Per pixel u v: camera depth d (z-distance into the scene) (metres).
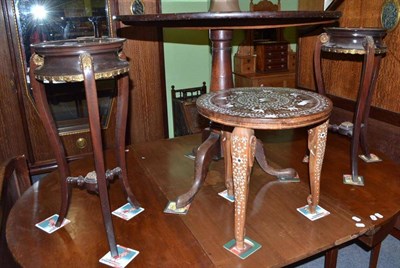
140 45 2.47
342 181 1.38
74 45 0.91
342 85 1.94
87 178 1.08
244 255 0.98
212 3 1.54
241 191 0.95
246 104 1.03
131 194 1.22
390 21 1.59
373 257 1.33
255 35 3.00
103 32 2.33
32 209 1.25
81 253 1.00
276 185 1.38
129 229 1.11
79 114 2.38
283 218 1.15
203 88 2.82
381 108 1.69
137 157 1.69
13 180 1.41
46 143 2.36
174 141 1.90
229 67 1.50
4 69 2.14
